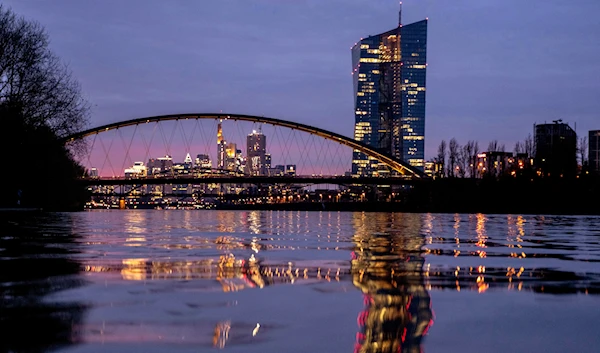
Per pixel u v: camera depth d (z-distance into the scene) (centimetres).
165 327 820
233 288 1176
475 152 18675
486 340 762
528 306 992
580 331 812
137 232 3716
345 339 763
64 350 700
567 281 1318
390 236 3428
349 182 19638
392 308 966
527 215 11438
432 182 18488
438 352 705
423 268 1586
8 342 733
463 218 8950
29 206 9756
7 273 1405
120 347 717
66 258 1816
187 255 1961
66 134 7306
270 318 884
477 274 1447
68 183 11862
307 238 3138
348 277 1367
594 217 9600
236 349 713
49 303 991
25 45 6669
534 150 17450
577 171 15700
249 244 2584
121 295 1080
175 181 18788
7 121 6519
